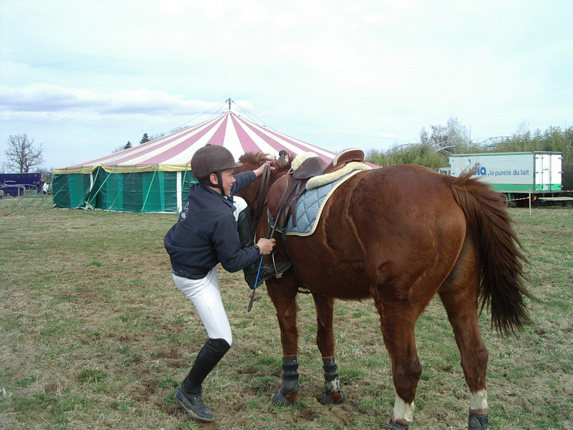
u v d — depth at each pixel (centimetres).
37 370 402
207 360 321
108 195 2131
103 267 852
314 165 340
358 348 460
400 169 282
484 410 266
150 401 352
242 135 2292
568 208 2172
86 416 326
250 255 315
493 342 466
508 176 2341
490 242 265
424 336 488
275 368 416
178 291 683
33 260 918
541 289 648
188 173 1966
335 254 289
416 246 257
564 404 341
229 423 326
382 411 340
